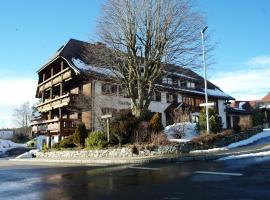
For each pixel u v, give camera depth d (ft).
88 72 100.12
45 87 132.57
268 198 21.34
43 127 122.52
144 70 77.82
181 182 29.86
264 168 34.94
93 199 24.88
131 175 37.81
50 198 26.43
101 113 98.68
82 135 89.97
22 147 181.88
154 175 36.37
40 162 82.07
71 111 118.62
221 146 77.05
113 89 102.12
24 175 47.16
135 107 78.64
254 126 103.40
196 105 139.85
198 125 88.07
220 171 35.29
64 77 114.01
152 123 75.51
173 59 77.05
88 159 70.79
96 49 81.41
